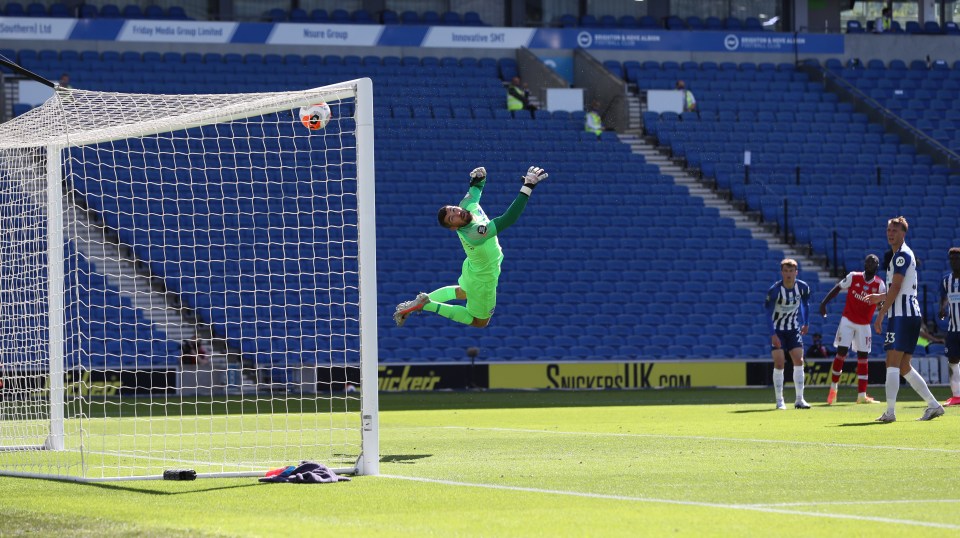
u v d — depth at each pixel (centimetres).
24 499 1625
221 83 6450
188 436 2750
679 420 3080
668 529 1262
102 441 2636
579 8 7519
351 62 6856
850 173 6662
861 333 3631
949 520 1316
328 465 1988
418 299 2244
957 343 3388
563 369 5209
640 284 5900
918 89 7306
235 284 5412
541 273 5869
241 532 1269
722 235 6188
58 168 2455
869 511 1388
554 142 6562
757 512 1380
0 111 6112
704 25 7556
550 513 1392
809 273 5988
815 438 2397
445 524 1316
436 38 6994
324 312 5428
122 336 5044
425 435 2689
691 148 6662
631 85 7056
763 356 5638
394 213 5975
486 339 5497
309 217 5853
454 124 6544
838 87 7181
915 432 2498
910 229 6325
